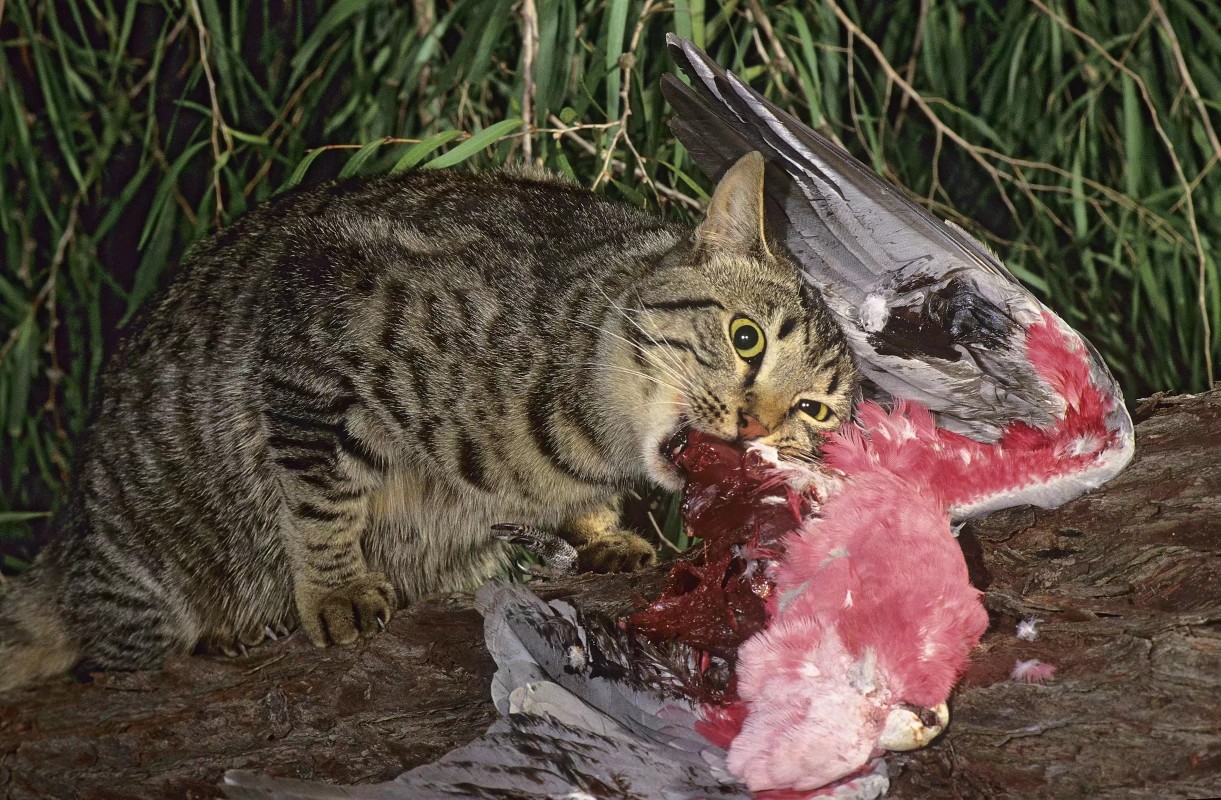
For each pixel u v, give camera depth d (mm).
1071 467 2299
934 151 4375
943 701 2008
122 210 4523
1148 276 4113
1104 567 2215
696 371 3082
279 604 3432
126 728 2512
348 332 3104
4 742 2525
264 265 3344
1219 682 1948
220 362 3295
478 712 2400
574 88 4098
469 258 3189
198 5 4297
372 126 4219
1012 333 2361
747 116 2574
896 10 4496
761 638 2102
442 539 3404
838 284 2639
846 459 2330
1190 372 4348
